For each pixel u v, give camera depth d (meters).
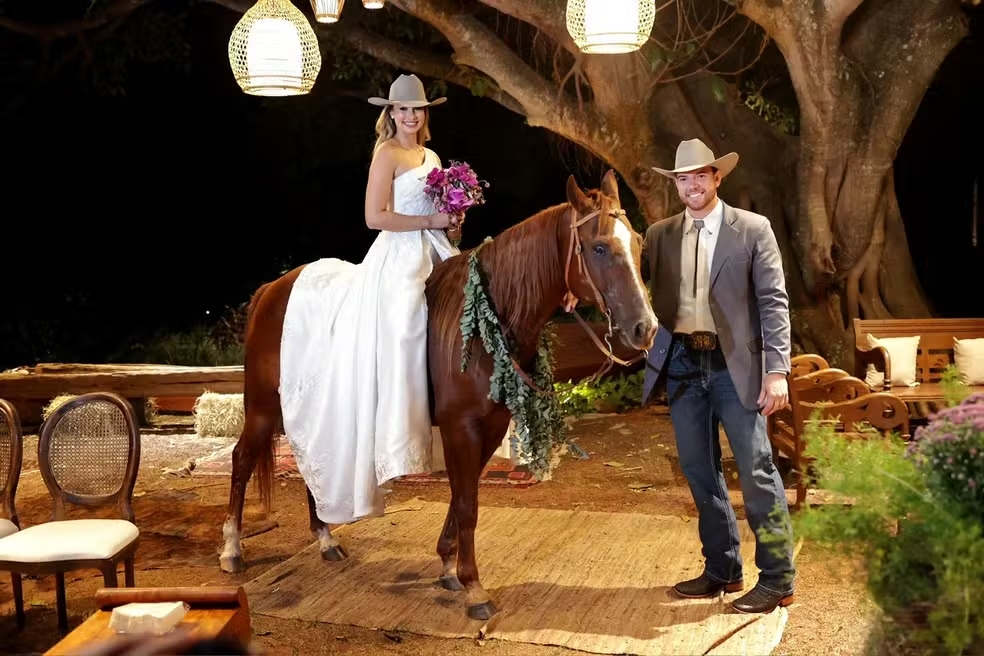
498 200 14.02
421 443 4.37
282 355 4.72
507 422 4.41
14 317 13.95
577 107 8.64
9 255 14.15
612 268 3.87
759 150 9.07
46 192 14.34
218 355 11.77
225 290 14.84
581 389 8.69
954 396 3.43
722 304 4.12
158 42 12.40
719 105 9.04
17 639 4.29
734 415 4.17
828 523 3.17
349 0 10.20
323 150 14.62
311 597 4.58
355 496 4.50
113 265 14.64
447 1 8.50
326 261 4.95
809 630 4.17
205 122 14.70
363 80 13.25
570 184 3.99
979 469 2.94
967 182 11.31
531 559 4.98
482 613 4.28
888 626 3.12
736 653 3.88
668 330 4.30
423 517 5.79
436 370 4.33
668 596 4.45
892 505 3.10
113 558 4.05
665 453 7.40
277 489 6.71
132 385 8.61
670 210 8.95
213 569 5.16
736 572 4.41
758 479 4.16
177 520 6.03
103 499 4.46
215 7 13.72
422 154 4.65
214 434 8.37
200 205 14.98
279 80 5.46
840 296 8.87
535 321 4.18
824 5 7.62
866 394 5.81
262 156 14.88
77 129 14.27
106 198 14.62
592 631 4.11
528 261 4.14
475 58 8.60
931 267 11.51
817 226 8.55
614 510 6.07
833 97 8.11
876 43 8.35
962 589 2.83
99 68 12.55
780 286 4.12
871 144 8.40
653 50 8.18
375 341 4.44
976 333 7.07
